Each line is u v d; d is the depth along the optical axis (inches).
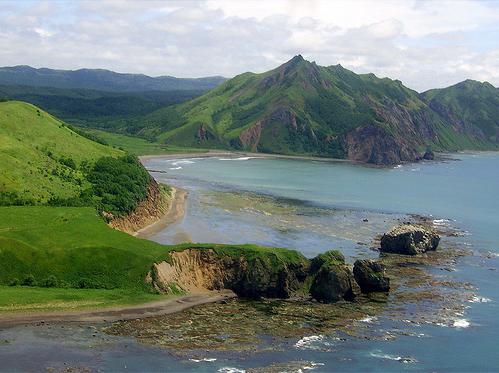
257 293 3629.4
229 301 3503.9
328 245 5027.1
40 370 2324.1
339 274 3604.8
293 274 3715.6
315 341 2878.9
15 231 3636.8
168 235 4992.6
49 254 3459.6
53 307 2982.3
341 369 2556.6
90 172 5536.4
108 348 2605.8
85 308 3043.8
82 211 4323.3
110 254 3560.5
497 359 2770.7
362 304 3528.5
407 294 3752.5
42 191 4643.2
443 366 2662.4
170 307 3272.6
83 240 3705.7
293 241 5103.3
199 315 3189.0
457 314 3393.2
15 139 5497.1
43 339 2637.8
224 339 2827.3
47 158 5393.7
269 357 2640.3
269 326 3061.0
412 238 4884.4
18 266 3329.2
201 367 2477.9
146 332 2851.9
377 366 2618.1
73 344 2613.2
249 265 3683.6
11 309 2883.9
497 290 3912.4
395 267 4421.8
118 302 3186.5
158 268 3538.4
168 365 2472.9
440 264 4569.4
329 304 3518.7
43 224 3902.6
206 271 3713.1
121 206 5054.1
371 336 2992.1
